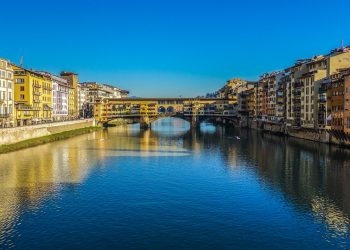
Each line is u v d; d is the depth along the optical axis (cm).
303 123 13250
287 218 4656
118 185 6184
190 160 8675
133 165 7956
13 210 4878
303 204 5184
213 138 14300
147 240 4038
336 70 11938
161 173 7156
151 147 11194
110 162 8300
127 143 12219
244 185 6209
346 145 10381
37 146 10831
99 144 11756
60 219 4591
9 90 11450
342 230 4303
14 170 7188
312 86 12325
